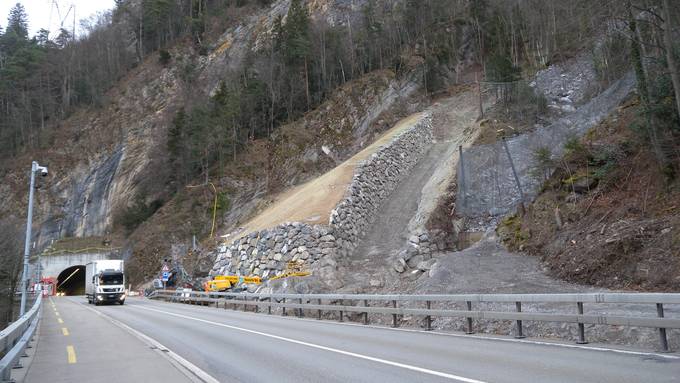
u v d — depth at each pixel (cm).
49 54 10444
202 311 2531
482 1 6938
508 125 3862
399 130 4897
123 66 10319
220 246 4169
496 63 4922
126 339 1380
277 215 3812
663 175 1753
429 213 3089
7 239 4672
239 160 5694
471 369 788
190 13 11138
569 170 2198
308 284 2523
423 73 6203
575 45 4303
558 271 1761
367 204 3534
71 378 831
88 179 7956
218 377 807
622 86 2681
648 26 1806
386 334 1327
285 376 794
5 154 8881
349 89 6009
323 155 5328
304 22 6806
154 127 8100
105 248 6169
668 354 831
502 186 2897
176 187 6356
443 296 1348
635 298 890
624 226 1681
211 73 9025
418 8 7331
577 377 695
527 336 1174
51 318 2227
